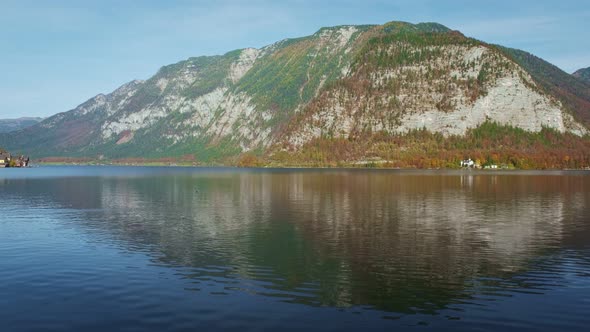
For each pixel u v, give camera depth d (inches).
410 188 5049.2
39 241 2010.3
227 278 1443.2
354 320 1109.1
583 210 3088.1
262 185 5654.5
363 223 2518.5
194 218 2719.0
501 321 1111.0
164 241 2011.6
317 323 1089.4
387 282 1406.3
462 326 1079.6
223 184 5954.7
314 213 2928.2
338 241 2011.6
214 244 1947.6
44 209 3189.0
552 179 6855.3
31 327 1067.9
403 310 1177.4
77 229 2330.2
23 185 5885.8
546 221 2596.0
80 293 1291.8
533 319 1122.0
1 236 2134.6
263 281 1413.6
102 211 3073.3
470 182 6131.9
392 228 2353.6
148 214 2910.9
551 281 1422.2
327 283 1393.9
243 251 1812.3
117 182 6594.5
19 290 1318.9
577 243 1983.3
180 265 1594.5
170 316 1128.8
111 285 1365.7
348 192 4530.0
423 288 1348.4
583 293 1309.1
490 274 1496.1
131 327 1064.8
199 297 1263.5
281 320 1106.1
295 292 1310.3
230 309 1175.0
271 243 1969.7
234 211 3048.7
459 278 1449.3
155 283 1389.0
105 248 1866.4
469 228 2356.1
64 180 7199.8
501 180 6614.2
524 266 1593.3
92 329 1055.6
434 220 2623.0
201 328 1057.5
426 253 1780.3
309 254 1759.4
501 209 3137.3
